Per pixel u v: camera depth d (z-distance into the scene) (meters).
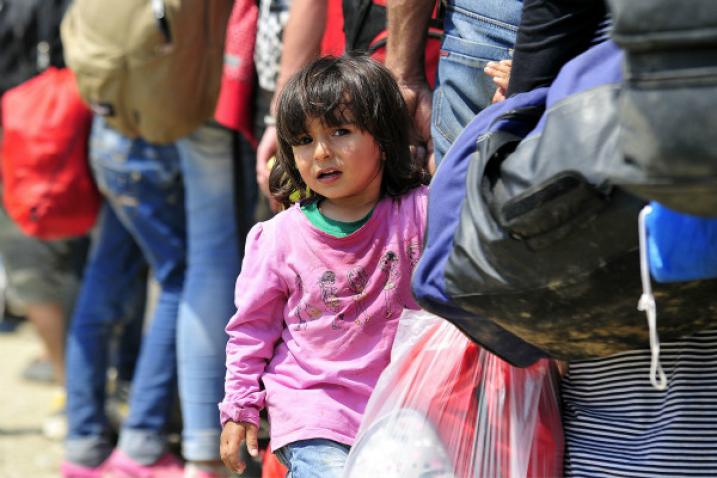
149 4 6.78
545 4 3.89
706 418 3.90
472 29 4.62
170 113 6.90
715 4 2.84
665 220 3.26
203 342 7.37
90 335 8.34
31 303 9.48
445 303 3.88
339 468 4.30
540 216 3.38
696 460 3.90
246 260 4.60
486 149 3.72
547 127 3.47
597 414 4.21
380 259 4.49
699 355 3.91
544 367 4.32
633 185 3.02
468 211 3.68
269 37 6.61
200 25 6.82
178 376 8.01
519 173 3.48
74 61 7.02
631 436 4.09
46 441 9.50
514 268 3.55
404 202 4.57
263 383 4.58
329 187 4.43
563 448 4.33
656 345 3.35
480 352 4.34
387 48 5.06
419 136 5.04
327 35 5.85
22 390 11.05
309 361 4.49
